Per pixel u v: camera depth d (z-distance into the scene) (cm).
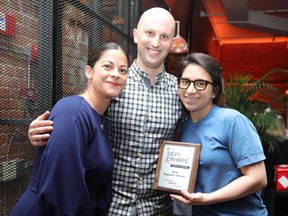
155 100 138
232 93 304
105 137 117
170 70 391
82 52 162
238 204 116
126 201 131
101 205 120
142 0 261
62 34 145
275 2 646
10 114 124
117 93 112
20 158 129
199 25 646
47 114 109
